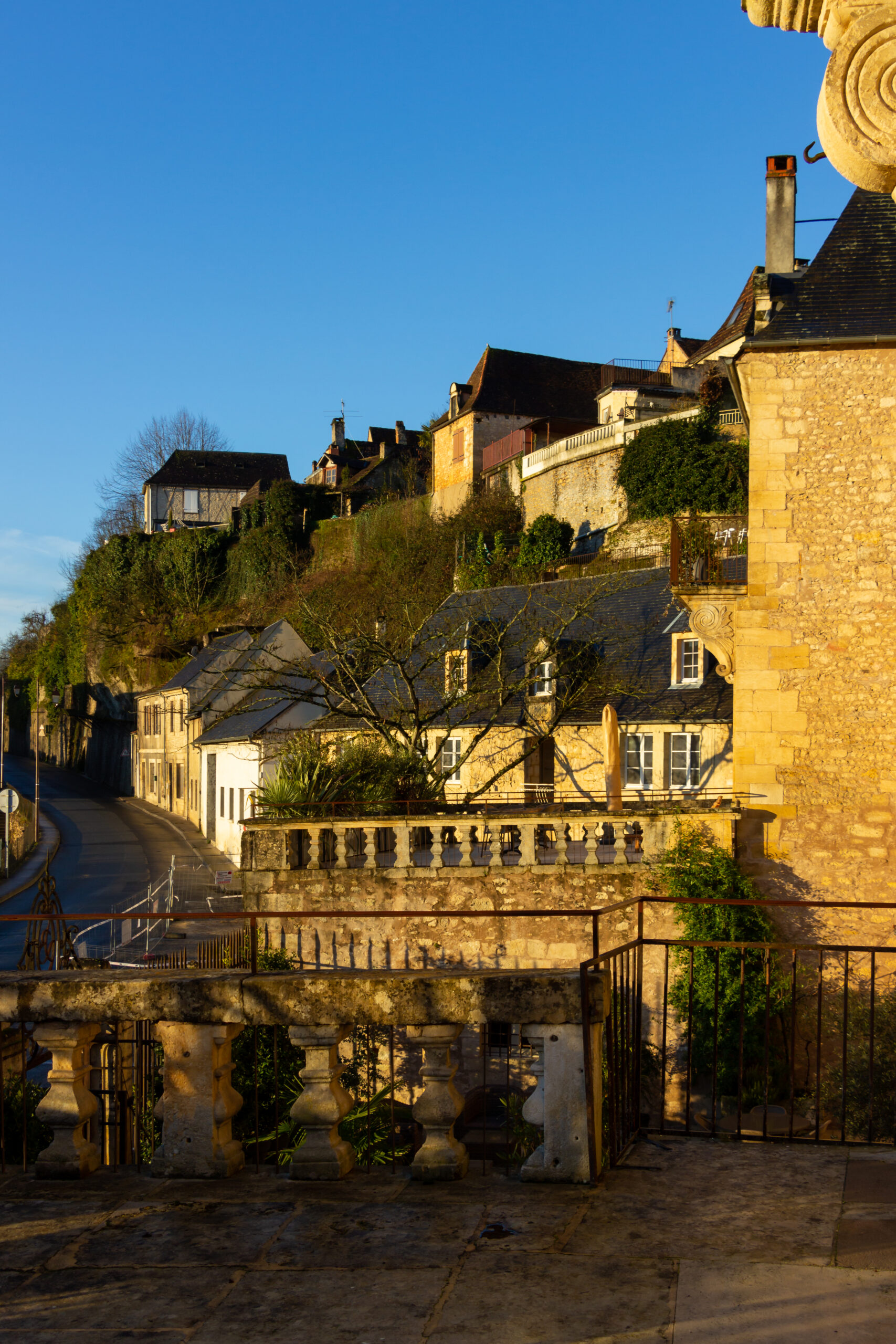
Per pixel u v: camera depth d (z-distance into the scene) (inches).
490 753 1126.4
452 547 2033.7
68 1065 203.9
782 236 797.2
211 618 2866.6
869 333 656.4
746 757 671.1
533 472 2032.5
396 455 3053.6
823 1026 626.8
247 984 199.6
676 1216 175.6
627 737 1045.2
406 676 1018.1
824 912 649.0
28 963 517.3
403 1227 173.6
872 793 653.3
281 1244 168.7
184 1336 142.3
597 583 1232.2
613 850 783.1
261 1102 465.1
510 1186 191.0
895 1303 145.1
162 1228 175.8
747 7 152.6
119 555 3115.2
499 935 711.1
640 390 1932.8
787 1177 193.3
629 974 235.6
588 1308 145.6
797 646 668.7
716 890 644.7
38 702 3914.9
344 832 748.6
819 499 668.7
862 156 136.5
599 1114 199.6
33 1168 207.8
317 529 2822.3
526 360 2434.8
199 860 1681.8
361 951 735.1
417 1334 140.8
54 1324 146.6
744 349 671.1
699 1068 633.6
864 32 130.7
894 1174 194.1
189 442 3686.0
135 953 907.4
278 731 1428.4
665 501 1694.1
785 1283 151.2
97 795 2787.9
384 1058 663.1
